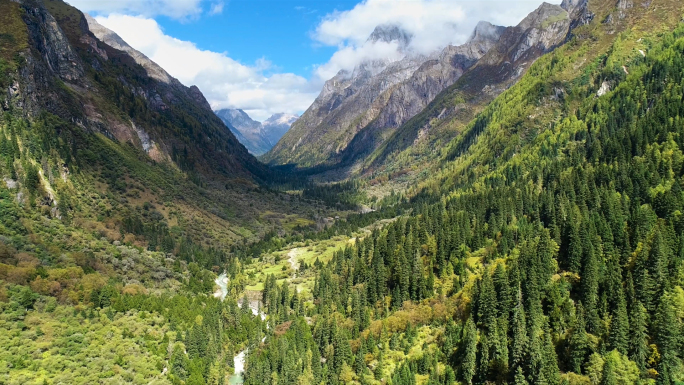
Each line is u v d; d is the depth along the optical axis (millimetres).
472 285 169625
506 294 151250
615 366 123188
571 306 142500
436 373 144125
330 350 166000
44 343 149250
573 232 164500
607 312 137375
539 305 146500
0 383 127312
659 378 120562
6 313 157000
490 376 138125
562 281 154375
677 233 157625
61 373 138375
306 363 161250
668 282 134500
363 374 154000
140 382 145000
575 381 124312
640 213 165125
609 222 171375
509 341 142000
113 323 172125
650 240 152500
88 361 147625
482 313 154000
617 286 138750
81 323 167250
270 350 167250
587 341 130750
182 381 152000
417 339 165000
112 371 144875
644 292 137250
